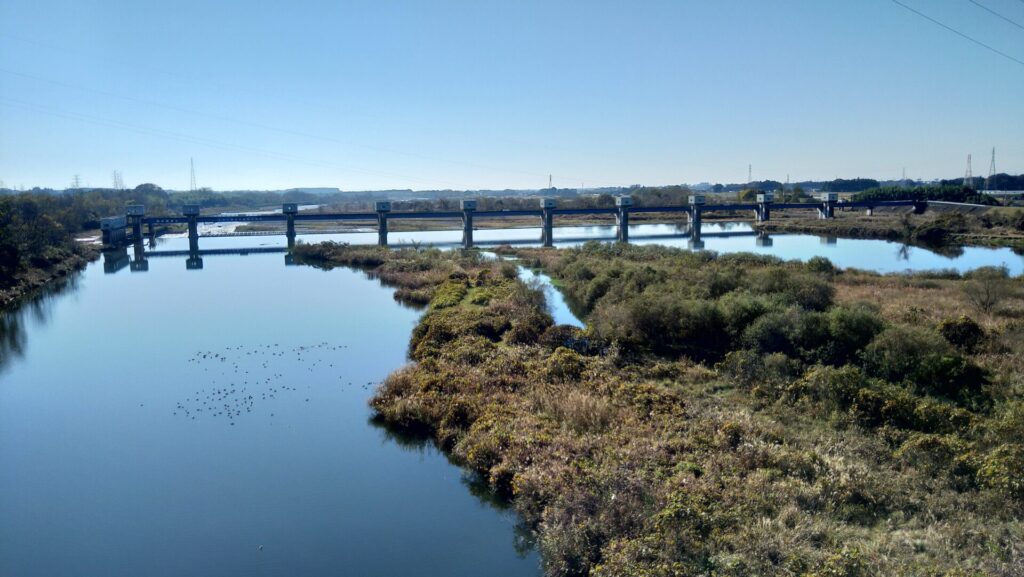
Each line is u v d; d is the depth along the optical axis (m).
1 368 38.81
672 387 28.11
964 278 60.09
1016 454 18.38
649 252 77.75
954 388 25.56
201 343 43.84
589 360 32.31
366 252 91.94
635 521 16.98
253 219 116.00
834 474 18.88
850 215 163.62
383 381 32.69
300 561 18.53
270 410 30.58
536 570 17.66
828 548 15.49
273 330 47.38
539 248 103.06
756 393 26.41
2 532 20.42
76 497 22.58
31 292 68.50
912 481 18.64
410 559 18.41
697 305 35.12
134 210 106.06
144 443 27.09
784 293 40.16
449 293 53.53
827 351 29.38
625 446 21.48
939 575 14.06
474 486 22.34
